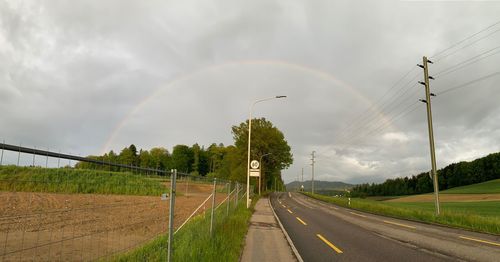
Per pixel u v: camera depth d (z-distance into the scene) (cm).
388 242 1473
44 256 893
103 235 1062
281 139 8625
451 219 2348
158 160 14038
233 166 8500
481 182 10650
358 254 1197
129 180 584
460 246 1356
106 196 548
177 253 837
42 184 413
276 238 1562
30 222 1069
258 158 8312
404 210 3109
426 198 7906
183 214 2033
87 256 885
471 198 7038
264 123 8638
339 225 2198
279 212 3391
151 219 1215
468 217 2244
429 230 1920
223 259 927
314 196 8281
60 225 1037
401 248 1316
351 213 3366
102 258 809
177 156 14025
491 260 1081
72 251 946
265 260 1089
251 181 8006
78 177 485
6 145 330
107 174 548
